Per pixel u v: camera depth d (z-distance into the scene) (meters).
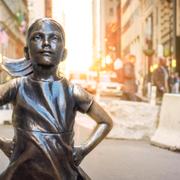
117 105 13.34
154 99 21.42
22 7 51.97
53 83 4.11
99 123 4.26
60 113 4.05
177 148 11.17
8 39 46.72
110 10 87.19
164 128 12.10
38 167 3.96
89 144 4.18
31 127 4.01
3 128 15.23
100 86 45.72
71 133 4.12
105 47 84.81
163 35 56.09
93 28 81.94
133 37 74.88
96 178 7.85
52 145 3.99
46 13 67.62
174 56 50.16
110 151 10.93
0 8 45.72
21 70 4.27
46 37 4.01
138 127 13.30
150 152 10.95
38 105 4.04
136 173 8.37
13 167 4.01
